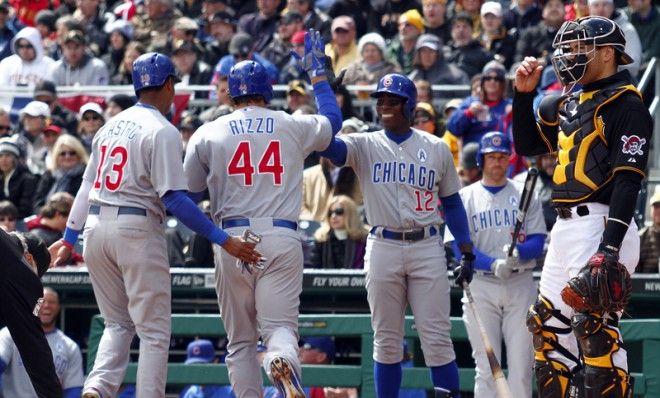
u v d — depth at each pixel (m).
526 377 30.66
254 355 25.73
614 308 21.44
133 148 24.25
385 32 53.59
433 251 27.39
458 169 40.09
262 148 25.06
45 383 21.36
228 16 55.22
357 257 36.28
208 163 25.44
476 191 32.09
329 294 35.41
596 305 21.33
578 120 22.48
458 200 28.09
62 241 26.11
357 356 35.41
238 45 48.28
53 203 37.41
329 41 52.34
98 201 24.61
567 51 22.52
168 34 55.00
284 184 25.08
